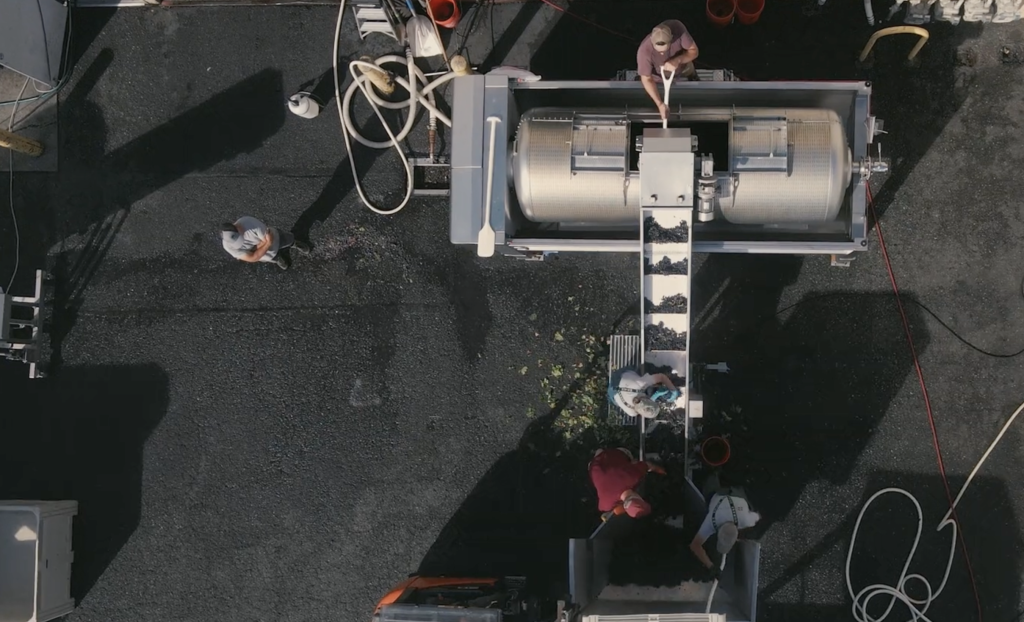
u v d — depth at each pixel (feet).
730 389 23.94
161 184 25.82
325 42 25.73
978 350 23.52
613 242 20.63
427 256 25.07
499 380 24.58
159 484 25.27
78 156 26.05
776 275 24.08
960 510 23.24
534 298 24.67
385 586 24.44
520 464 24.31
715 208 20.18
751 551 19.63
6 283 26.07
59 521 24.48
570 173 19.94
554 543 23.97
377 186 25.36
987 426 23.39
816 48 24.48
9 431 25.75
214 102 25.89
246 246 22.77
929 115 24.06
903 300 23.75
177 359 25.46
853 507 23.47
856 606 23.11
